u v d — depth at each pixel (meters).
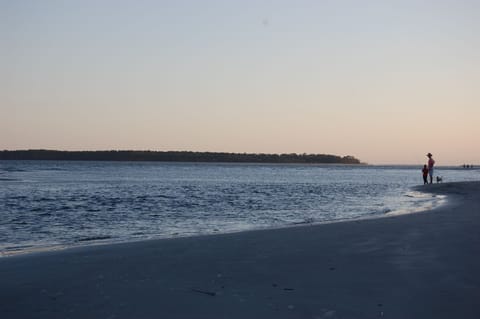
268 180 77.00
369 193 43.00
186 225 20.91
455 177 94.56
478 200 27.98
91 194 40.03
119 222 22.00
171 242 13.29
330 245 12.17
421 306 7.13
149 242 13.37
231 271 9.48
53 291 8.20
